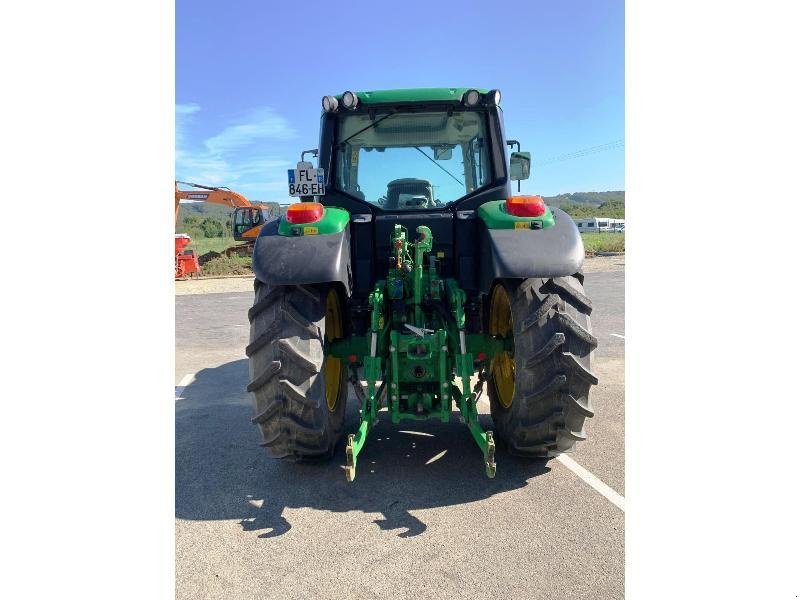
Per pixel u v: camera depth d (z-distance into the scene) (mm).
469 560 2283
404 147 3791
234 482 3082
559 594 2064
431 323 3387
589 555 2299
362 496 2871
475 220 3543
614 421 3895
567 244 2865
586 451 3367
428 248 3201
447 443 3584
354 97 3502
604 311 9320
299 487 2998
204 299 14461
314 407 2830
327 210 3217
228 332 8891
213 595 2094
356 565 2268
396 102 3623
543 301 2820
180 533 2541
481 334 3400
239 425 4121
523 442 3025
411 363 3049
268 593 2104
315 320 2883
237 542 2463
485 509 2697
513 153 3791
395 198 3816
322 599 2066
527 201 3006
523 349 2822
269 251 2896
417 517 2641
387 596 2074
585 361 2787
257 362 2854
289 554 2359
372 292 3336
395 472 3146
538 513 2643
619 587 2096
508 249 2830
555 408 2828
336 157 3734
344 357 3375
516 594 2068
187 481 3107
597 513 2627
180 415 4402
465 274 3582
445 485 2967
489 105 3660
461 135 3781
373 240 3588
